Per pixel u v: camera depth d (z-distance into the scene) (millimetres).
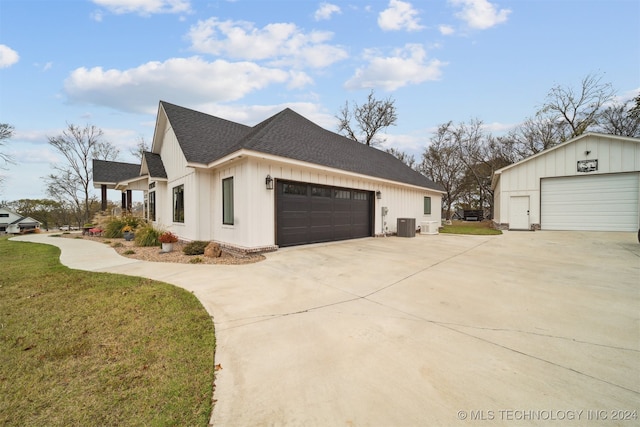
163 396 1970
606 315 3326
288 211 8453
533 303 3756
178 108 11312
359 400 1885
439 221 19125
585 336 2801
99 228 13789
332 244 9531
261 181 7656
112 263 6617
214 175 9406
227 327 3104
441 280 4965
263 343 2727
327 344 2686
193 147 9312
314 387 2035
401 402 1856
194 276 5328
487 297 4027
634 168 11852
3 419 1759
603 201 12531
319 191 9508
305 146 9484
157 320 3279
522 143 25281
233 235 8078
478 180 27250
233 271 5730
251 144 7281
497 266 6078
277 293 4289
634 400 1857
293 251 8023
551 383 2047
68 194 30688
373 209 11984
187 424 1715
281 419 1734
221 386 2074
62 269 5918
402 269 5840
